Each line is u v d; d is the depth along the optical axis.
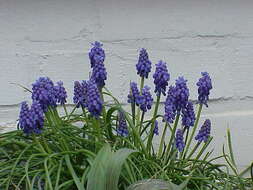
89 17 0.75
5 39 0.74
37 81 0.59
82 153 0.58
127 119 0.61
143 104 0.63
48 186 0.55
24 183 0.60
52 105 0.62
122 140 0.63
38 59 0.75
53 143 0.62
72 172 0.55
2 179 0.58
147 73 0.64
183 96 0.61
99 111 0.58
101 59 0.61
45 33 0.75
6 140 0.63
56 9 0.75
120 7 0.75
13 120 0.75
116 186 0.52
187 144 0.69
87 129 0.66
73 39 0.75
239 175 0.67
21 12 0.74
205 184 0.62
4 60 0.75
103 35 0.75
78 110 0.75
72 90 0.75
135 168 0.59
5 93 0.75
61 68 0.75
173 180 0.62
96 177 0.53
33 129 0.57
